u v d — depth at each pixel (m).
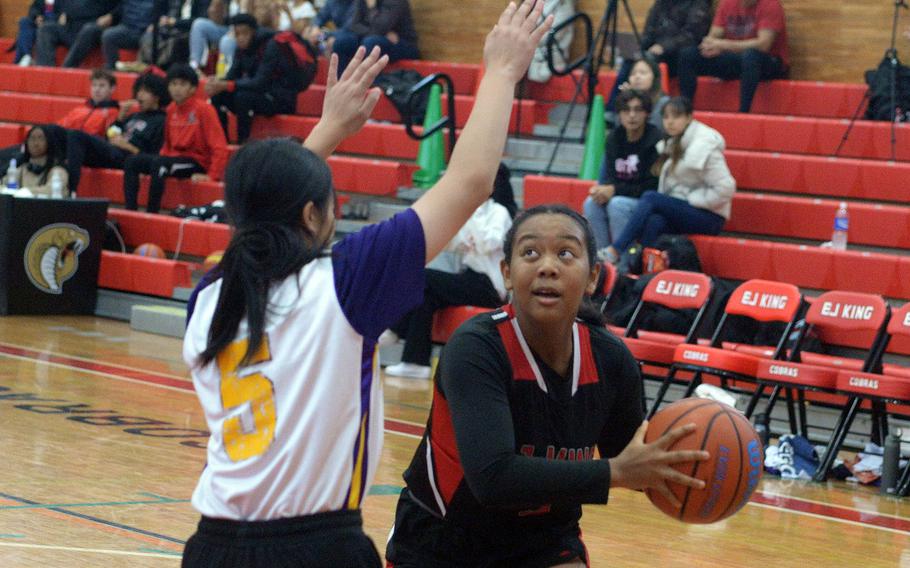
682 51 21.61
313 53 24.48
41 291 21.39
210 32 26.62
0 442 10.91
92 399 13.78
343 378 3.83
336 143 4.62
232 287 3.89
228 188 3.98
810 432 14.93
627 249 17.31
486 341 4.70
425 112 23.28
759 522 10.14
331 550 3.78
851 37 22.73
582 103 23.62
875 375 12.41
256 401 3.81
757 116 20.67
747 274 17.34
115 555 7.39
